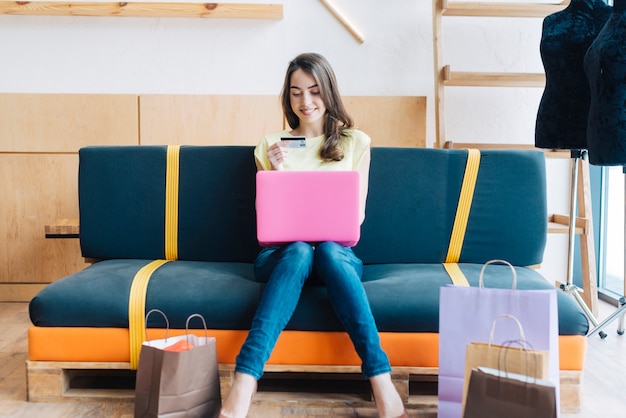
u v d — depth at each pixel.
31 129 2.81
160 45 2.96
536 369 1.33
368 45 2.97
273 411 1.66
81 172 2.10
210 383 1.51
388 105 2.87
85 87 2.96
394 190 2.06
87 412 1.63
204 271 1.85
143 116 2.83
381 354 1.53
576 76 2.09
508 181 2.04
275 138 2.03
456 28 2.97
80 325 1.70
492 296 1.49
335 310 1.61
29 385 1.70
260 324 1.52
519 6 2.70
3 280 2.86
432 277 1.78
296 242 1.69
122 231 2.09
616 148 1.75
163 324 1.69
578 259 3.09
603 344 2.28
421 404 1.67
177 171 2.10
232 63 2.97
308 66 1.93
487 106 3.00
